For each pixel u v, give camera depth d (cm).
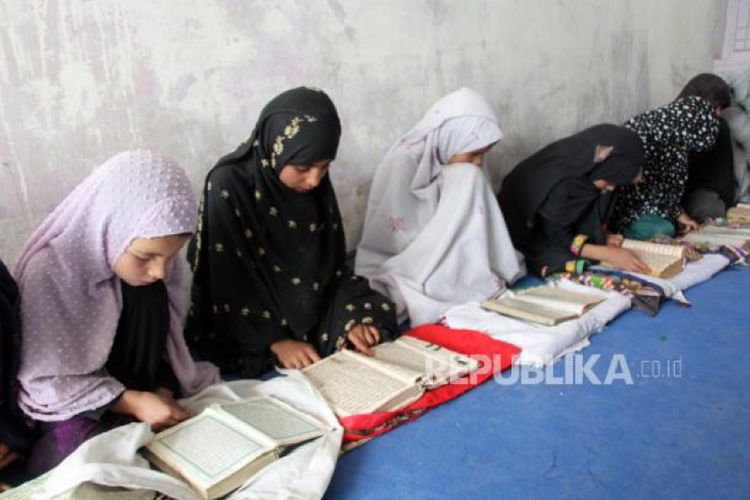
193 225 129
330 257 190
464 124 225
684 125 293
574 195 251
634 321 211
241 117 213
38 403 126
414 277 219
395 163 231
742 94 355
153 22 188
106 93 183
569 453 141
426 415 157
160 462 126
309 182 171
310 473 126
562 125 331
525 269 258
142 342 144
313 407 149
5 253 176
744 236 289
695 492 128
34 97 172
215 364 182
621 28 344
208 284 181
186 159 204
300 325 183
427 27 258
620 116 362
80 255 128
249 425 135
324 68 230
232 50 205
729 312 216
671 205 305
